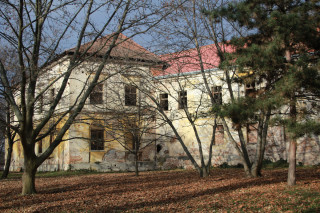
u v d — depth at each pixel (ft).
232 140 48.42
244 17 35.14
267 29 34.68
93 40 36.09
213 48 51.52
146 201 29.32
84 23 36.40
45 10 35.91
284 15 30.09
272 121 30.12
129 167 77.51
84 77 74.02
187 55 48.83
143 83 59.36
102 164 74.74
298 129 27.48
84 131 73.56
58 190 38.99
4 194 36.96
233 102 31.01
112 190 37.70
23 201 31.12
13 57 43.88
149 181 47.26
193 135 76.48
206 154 75.00
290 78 27.81
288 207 24.32
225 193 32.14
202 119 75.56
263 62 29.99
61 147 75.15
